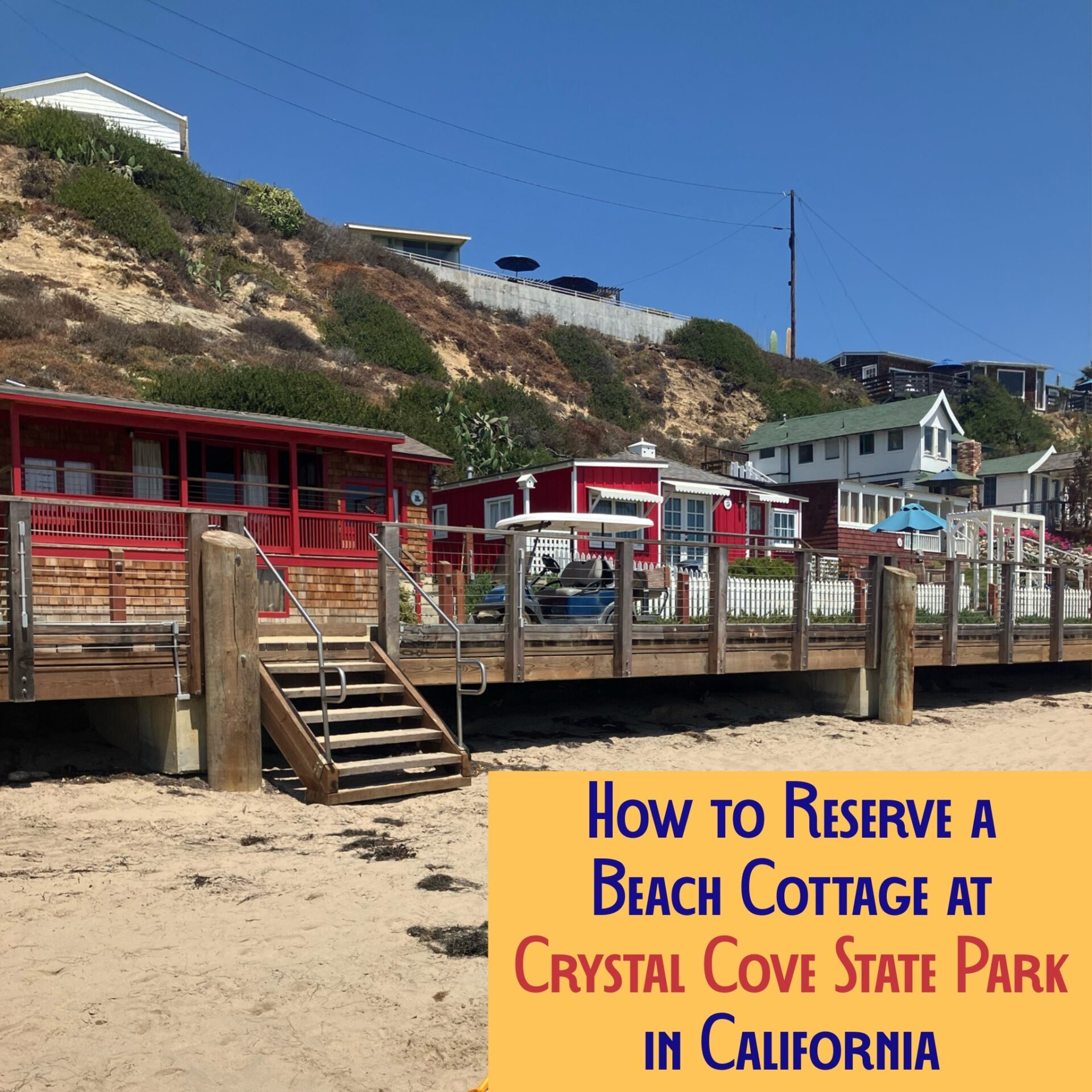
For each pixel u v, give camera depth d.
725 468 36.22
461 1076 4.92
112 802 9.21
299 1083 4.80
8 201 41.03
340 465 19.44
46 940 6.12
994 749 15.39
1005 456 64.69
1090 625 22.31
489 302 59.62
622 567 13.54
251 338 40.66
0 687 9.17
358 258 54.69
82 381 29.56
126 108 53.38
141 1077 4.77
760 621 16.08
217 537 10.11
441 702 15.05
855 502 37.47
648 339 66.19
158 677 10.05
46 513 14.55
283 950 6.23
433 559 23.36
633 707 16.19
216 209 49.03
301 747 9.93
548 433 45.78
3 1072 4.71
